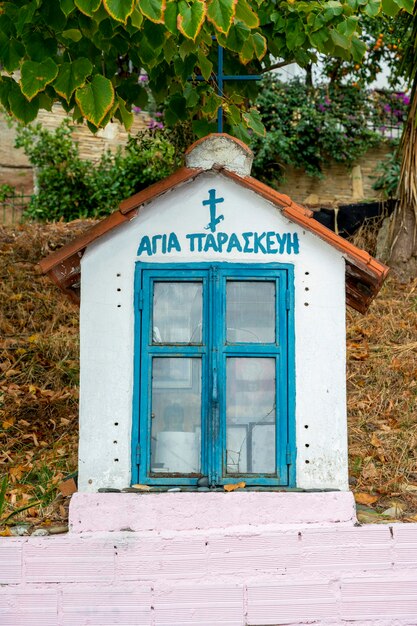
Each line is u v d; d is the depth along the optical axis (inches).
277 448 168.6
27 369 260.4
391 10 195.2
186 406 170.4
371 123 479.8
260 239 171.3
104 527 165.0
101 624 162.7
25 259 346.9
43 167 451.5
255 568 164.4
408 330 289.1
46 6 170.4
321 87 477.1
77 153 454.0
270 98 459.5
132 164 440.5
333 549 165.3
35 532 172.4
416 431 224.5
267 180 467.5
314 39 211.9
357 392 249.3
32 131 449.4
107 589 163.0
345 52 222.7
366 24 397.1
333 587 164.7
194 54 194.9
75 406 242.4
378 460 211.9
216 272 170.4
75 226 394.3
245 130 212.2
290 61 251.4
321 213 363.6
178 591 163.0
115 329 170.1
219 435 167.8
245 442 169.8
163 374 171.0
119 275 170.9
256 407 170.2
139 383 169.3
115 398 168.9
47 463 209.0
